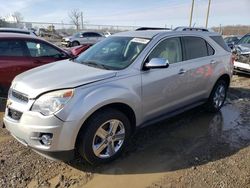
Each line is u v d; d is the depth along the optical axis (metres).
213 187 3.59
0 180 3.65
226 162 4.18
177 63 4.98
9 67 6.50
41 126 3.53
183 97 5.18
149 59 4.48
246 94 8.07
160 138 4.93
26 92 3.74
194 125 5.55
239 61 10.23
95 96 3.72
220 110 6.52
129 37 4.96
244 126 5.59
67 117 3.53
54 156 3.65
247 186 3.61
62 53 7.40
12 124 3.80
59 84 3.67
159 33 4.92
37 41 7.03
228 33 45.88
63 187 3.57
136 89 4.24
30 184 3.61
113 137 4.05
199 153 4.44
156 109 4.67
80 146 3.77
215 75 5.86
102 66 4.39
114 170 3.94
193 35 5.47
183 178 3.78
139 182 3.70
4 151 4.35
